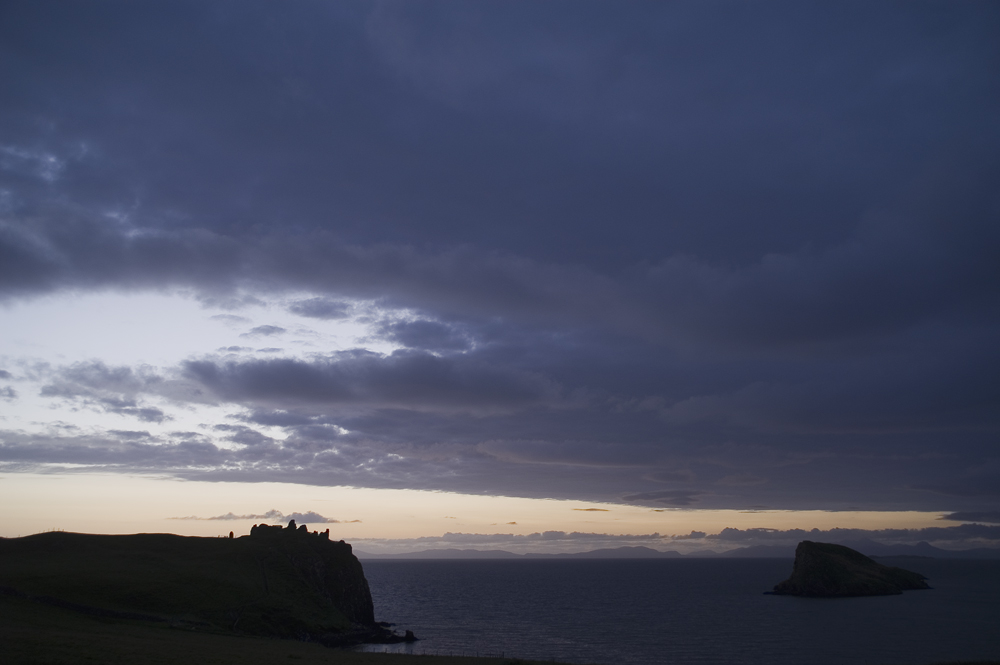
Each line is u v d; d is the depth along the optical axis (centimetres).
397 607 19638
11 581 8450
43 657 4241
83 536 12312
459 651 10044
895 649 10844
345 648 9656
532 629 13838
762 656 10225
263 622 9356
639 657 10094
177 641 6222
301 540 14175
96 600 8300
